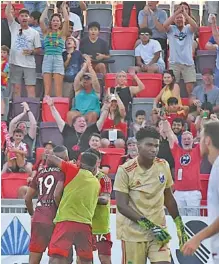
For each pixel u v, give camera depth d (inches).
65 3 1587.1
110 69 1635.1
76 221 912.3
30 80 1572.3
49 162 975.6
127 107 1477.6
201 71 1641.2
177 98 1451.8
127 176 735.7
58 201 946.7
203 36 1678.2
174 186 1227.2
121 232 743.1
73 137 1364.4
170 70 1466.5
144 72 1581.0
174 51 1569.9
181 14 1579.7
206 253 1092.5
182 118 1385.3
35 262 966.4
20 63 1565.0
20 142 1320.1
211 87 1508.4
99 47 1606.8
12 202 1180.5
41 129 1434.5
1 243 1106.1
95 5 1769.2
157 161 746.2
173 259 1098.7
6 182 1267.2
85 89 1475.1
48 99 1387.8
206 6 1766.7
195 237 553.3
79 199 914.7
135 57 1622.8
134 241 733.3
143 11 1656.0
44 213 959.0
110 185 1020.5
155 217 738.2
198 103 1419.8
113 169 1306.6
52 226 956.6
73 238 912.3
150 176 737.0
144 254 737.6
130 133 1437.0
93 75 1475.1
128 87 1494.8
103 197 1010.7
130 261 736.3
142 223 716.7
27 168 1298.0
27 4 1720.0
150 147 729.6
